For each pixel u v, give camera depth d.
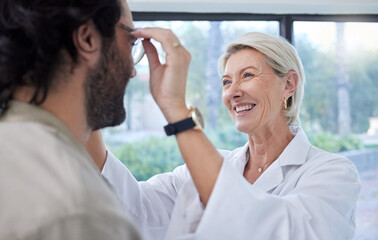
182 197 1.01
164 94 0.96
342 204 1.21
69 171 0.55
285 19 2.54
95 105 0.74
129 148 2.63
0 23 0.65
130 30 0.85
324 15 2.57
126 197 1.28
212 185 0.91
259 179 1.42
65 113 0.69
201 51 2.61
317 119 2.65
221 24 2.59
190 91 2.63
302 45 2.61
